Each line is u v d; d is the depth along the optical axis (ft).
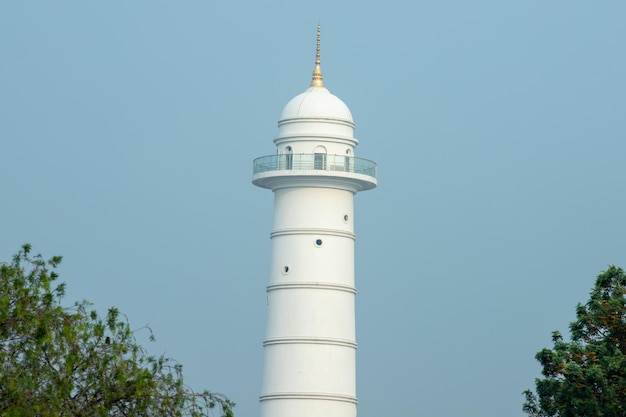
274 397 335.47
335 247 339.77
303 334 335.06
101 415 148.36
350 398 337.11
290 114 342.64
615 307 237.25
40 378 147.95
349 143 344.08
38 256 155.53
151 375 151.94
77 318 152.15
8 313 149.48
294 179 339.16
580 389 227.61
